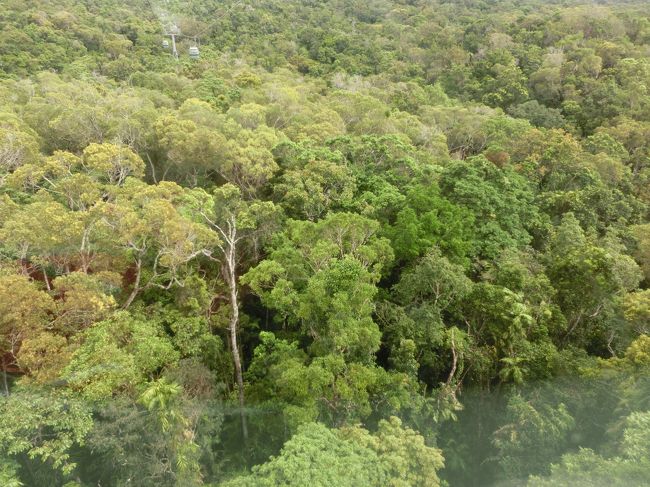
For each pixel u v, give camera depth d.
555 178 34.84
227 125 30.92
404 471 14.72
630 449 14.94
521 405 18.91
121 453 15.19
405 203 25.52
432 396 20.55
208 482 16.56
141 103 35.94
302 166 27.47
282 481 13.25
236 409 18.92
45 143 30.08
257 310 25.62
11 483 13.30
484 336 22.22
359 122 40.34
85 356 15.70
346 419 17.44
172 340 19.33
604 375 18.78
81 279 17.56
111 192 22.27
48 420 14.62
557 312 21.72
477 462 20.34
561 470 15.99
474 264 24.50
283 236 22.12
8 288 15.83
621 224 31.08
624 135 42.22
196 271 24.11
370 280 20.02
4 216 19.31
